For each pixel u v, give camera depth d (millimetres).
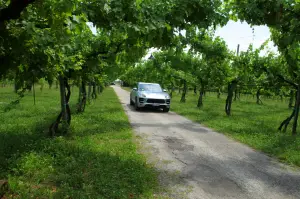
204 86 20688
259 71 12516
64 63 6262
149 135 9312
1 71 4141
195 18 3754
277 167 6383
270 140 9039
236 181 5320
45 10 3254
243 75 14320
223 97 39344
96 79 8641
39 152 5992
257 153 7613
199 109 18906
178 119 13898
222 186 5020
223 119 14062
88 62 6809
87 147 6891
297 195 4797
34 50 4441
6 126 9219
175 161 6406
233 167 6215
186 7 3592
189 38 3982
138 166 5617
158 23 3533
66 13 3195
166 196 4414
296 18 4719
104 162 5730
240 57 13117
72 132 8656
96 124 10375
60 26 3424
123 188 4469
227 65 16375
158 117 14258
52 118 11055
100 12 3615
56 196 4012
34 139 7387
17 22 3795
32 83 5078
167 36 3729
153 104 16438
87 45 6938
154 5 3680
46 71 5000
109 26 3855
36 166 5262
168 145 8023
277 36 5742
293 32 4820
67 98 8703
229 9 4281
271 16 4602
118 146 7266
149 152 7086
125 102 22859
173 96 35312
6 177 4781
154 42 3822
